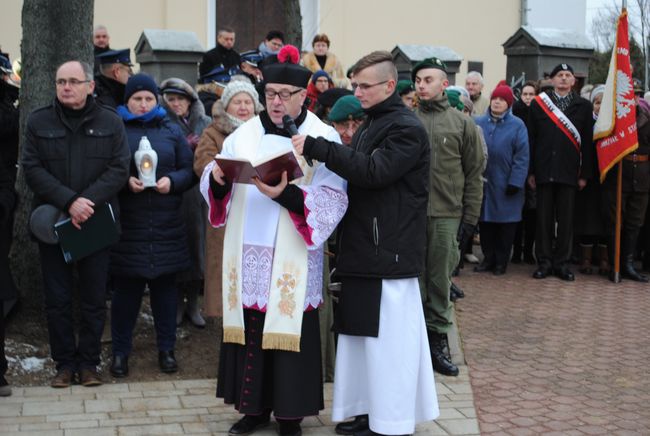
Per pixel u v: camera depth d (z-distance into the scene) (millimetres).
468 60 14258
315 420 4746
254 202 4355
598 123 8102
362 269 4270
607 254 8625
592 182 8445
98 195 4863
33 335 5629
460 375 5562
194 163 5430
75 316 5863
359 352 4434
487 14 14305
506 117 8172
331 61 9992
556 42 10961
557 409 4977
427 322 5629
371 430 4359
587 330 6629
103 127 4938
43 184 4836
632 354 6051
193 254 5988
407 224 4289
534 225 8922
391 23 13625
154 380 5293
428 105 5785
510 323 6773
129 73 6254
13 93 6047
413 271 4312
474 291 7801
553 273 8500
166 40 8969
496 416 4852
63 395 4945
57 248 4965
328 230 4254
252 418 4516
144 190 5211
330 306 5316
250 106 5527
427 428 4668
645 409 4996
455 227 5621
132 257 5168
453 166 5652
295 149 4141
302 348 4359
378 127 4281
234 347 4465
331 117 5164
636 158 8234
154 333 6008
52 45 5664
